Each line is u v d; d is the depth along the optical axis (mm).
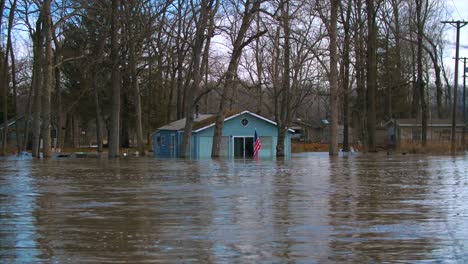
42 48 33188
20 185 14344
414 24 47125
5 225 8492
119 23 32188
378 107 62812
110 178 16594
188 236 7703
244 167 22359
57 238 7578
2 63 48094
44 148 32906
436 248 7086
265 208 10117
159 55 38562
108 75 41594
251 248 7035
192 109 33656
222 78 32406
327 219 9008
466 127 54156
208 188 13484
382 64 55469
